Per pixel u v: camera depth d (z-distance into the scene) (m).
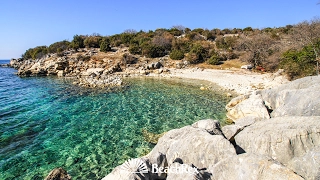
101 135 12.26
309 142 6.84
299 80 14.06
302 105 10.21
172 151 7.61
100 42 61.50
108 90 25.33
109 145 10.99
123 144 11.11
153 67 42.88
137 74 39.78
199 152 6.94
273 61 34.78
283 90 13.30
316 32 26.20
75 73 43.88
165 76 37.03
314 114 9.37
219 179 5.77
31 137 11.88
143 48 49.84
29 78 39.19
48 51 62.47
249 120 10.98
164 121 14.62
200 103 19.20
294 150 6.89
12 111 16.64
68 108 17.58
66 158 9.67
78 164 9.18
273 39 41.56
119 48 59.50
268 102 14.79
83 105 18.55
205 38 68.06
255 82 28.00
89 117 15.41
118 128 13.34
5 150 10.31
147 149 10.55
